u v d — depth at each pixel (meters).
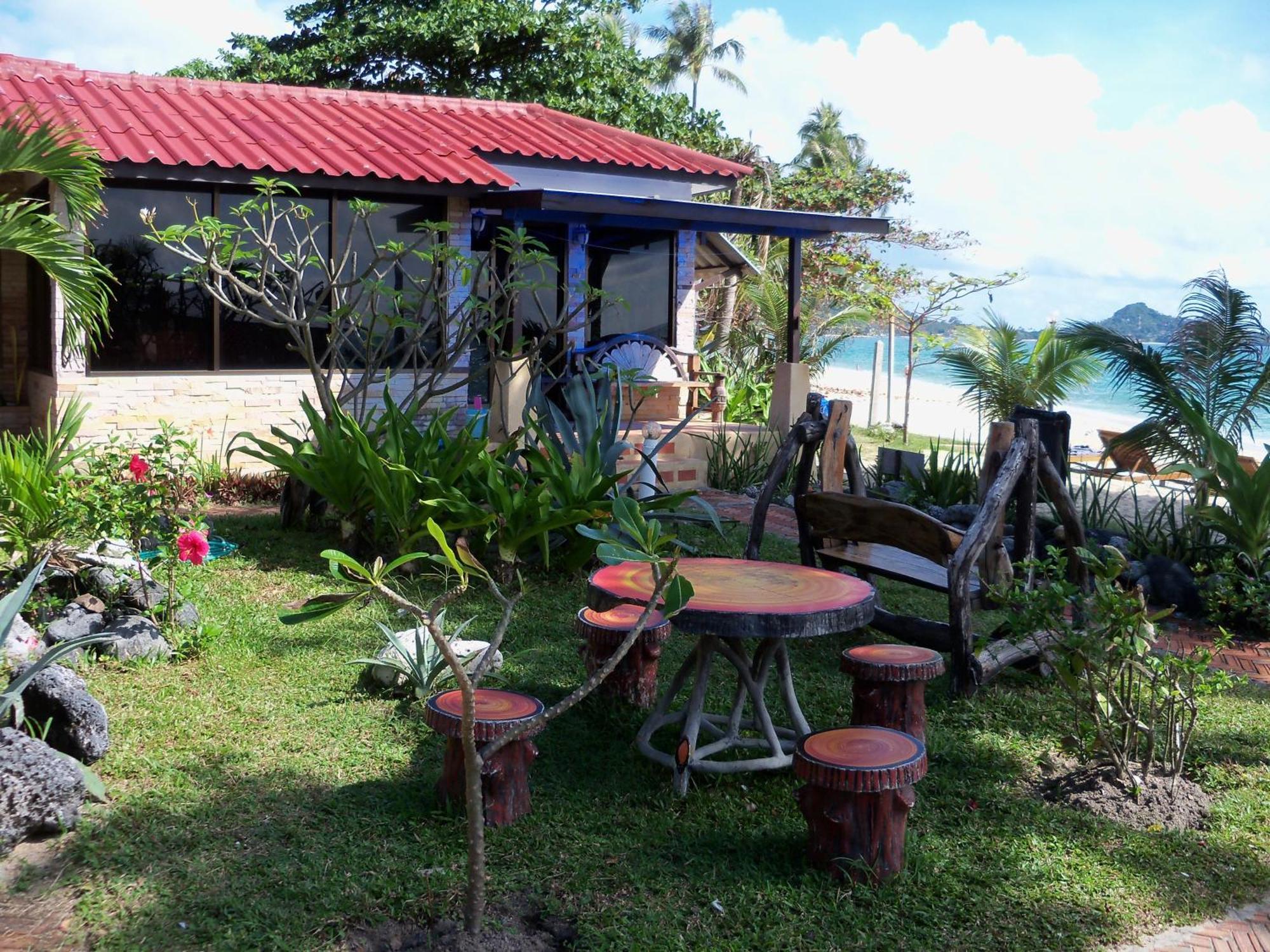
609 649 5.32
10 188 11.67
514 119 16.50
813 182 31.73
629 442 11.98
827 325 23.38
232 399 11.56
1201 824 4.48
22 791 3.84
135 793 4.26
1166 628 7.57
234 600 6.87
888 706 4.89
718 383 14.72
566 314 9.74
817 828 3.90
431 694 5.34
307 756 4.67
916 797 4.60
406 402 9.43
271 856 3.84
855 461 7.28
